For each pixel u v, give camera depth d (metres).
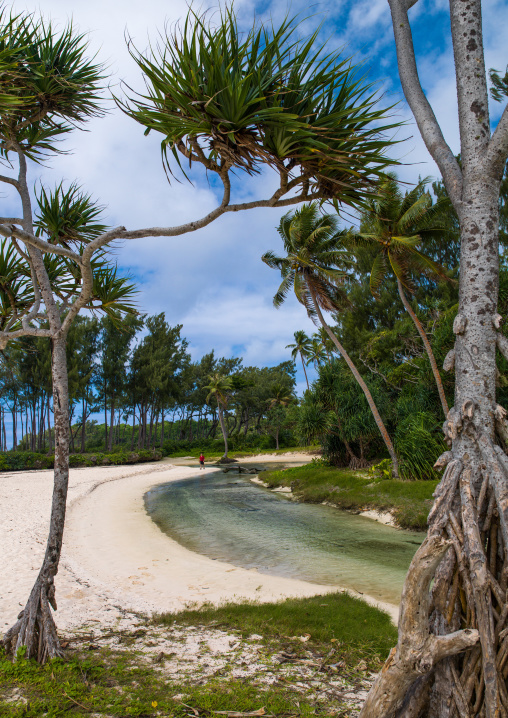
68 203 5.43
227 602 6.86
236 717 3.42
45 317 5.37
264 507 17.97
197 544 11.94
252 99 2.84
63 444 4.68
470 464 2.60
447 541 2.35
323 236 20.02
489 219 2.80
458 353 2.82
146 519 15.45
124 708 3.49
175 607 6.67
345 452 23.66
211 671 4.34
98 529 13.21
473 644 2.24
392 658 2.48
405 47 3.53
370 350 28.81
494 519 2.49
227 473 34.69
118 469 36.31
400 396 23.81
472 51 2.92
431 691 2.50
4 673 3.98
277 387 59.25
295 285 21.38
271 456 48.19
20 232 4.32
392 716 2.49
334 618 5.95
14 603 6.48
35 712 3.35
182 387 56.41
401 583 8.40
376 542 11.79
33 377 41.47
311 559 10.26
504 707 2.19
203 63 2.82
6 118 4.89
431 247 28.06
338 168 3.14
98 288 5.55
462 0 2.97
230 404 63.19
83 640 5.09
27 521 13.37
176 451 56.94
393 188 9.02
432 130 3.29
